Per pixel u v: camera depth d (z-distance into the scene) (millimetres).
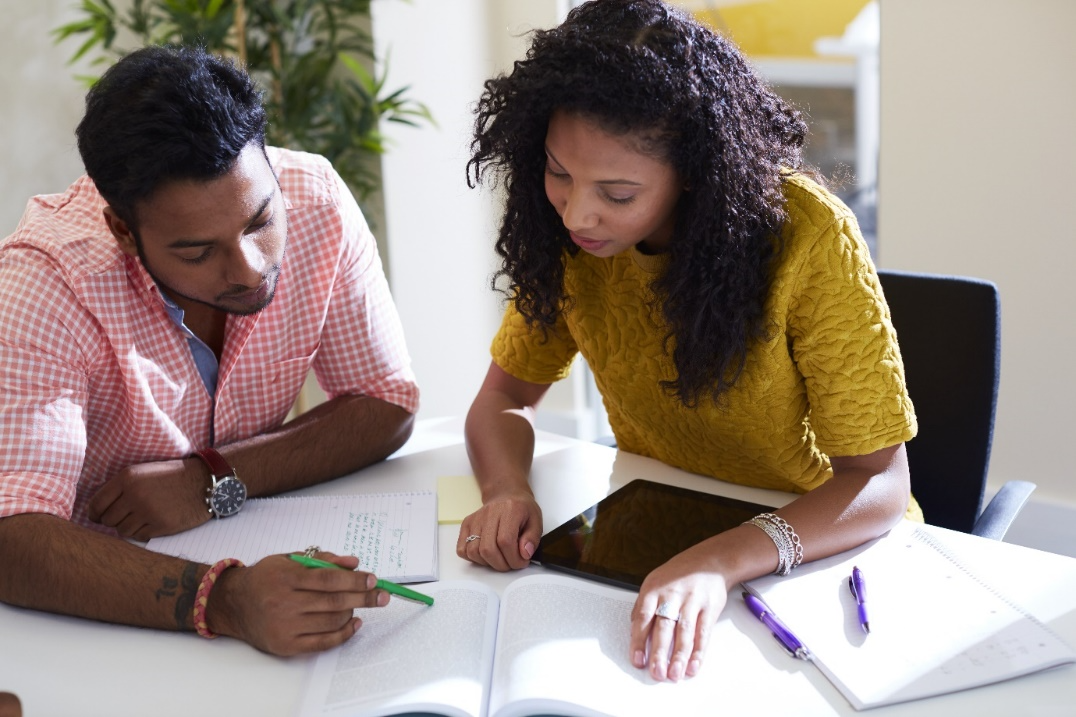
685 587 971
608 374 1338
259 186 1089
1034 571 1041
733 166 1045
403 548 1151
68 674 950
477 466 1340
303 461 1351
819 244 1095
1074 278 2113
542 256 1243
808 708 839
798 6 4250
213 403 1391
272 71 2703
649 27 1031
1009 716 820
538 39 1087
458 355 3170
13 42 2535
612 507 1221
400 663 911
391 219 2920
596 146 1006
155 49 1095
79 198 1289
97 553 1053
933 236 2277
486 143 1176
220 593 999
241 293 1138
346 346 1447
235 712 884
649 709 834
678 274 1109
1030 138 2100
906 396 1106
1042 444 2236
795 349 1143
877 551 1085
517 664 882
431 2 2885
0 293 1154
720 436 1271
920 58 2199
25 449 1120
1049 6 2014
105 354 1228
